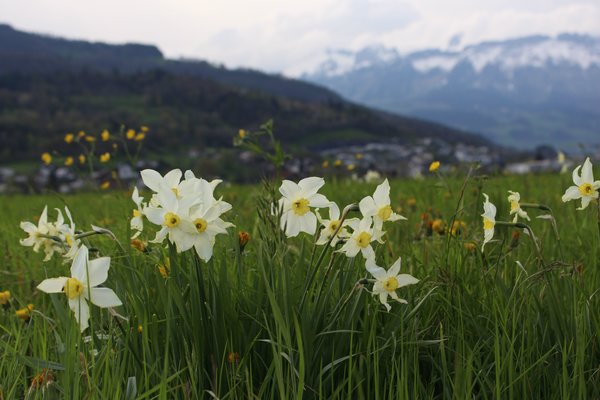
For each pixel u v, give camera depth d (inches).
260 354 22.0
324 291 22.7
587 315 22.8
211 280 21.4
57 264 34.1
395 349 21.6
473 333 24.1
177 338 20.9
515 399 20.4
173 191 21.4
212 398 20.3
